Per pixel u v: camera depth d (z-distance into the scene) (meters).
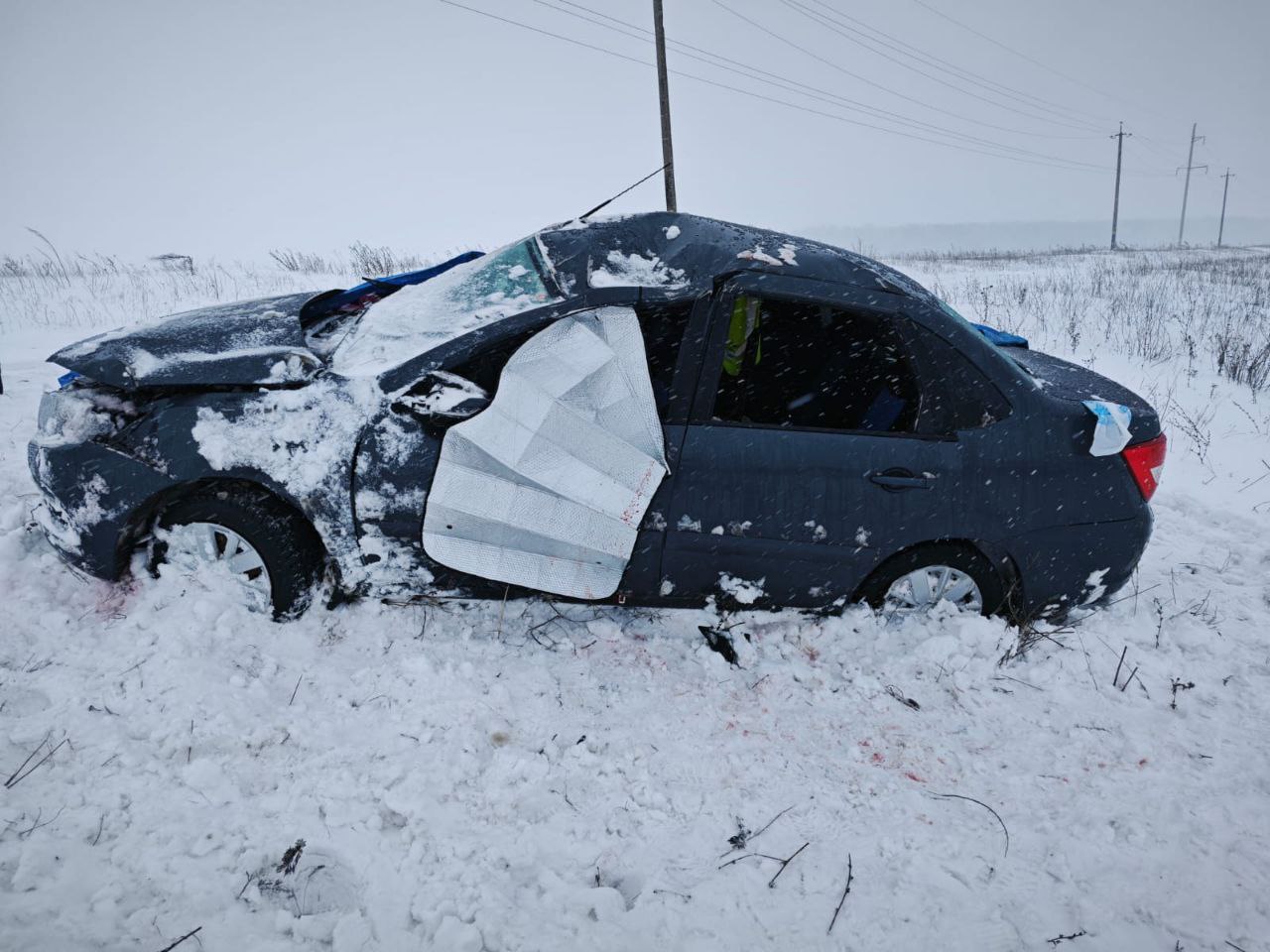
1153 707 3.22
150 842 2.18
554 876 2.26
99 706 2.65
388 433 2.92
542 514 2.96
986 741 2.98
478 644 3.21
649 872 2.32
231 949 1.92
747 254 3.16
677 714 2.99
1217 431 7.22
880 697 3.17
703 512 3.06
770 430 3.11
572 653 3.25
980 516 3.24
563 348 2.96
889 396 3.34
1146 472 3.42
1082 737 3.02
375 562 3.04
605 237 3.41
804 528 3.13
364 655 3.07
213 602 2.99
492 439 2.90
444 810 2.44
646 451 2.98
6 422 5.33
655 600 3.22
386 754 2.63
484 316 3.04
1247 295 17.11
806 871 2.36
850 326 3.27
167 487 2.89
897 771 2.81
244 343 3.15
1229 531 5.11
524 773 2.62
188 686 2.73
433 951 1.99
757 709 3.06
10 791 2.27
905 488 3.17
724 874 2.33
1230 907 2.32
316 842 2.27
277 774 2.50
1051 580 3.44
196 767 2.42
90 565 2.98
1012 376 3.30
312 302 3.79
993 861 2.44
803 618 3.45
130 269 16.12
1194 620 3.87
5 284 13.34
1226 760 2.93
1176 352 10.45
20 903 1.92
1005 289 16.75
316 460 2.90
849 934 2.17
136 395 3.03
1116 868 2.44
